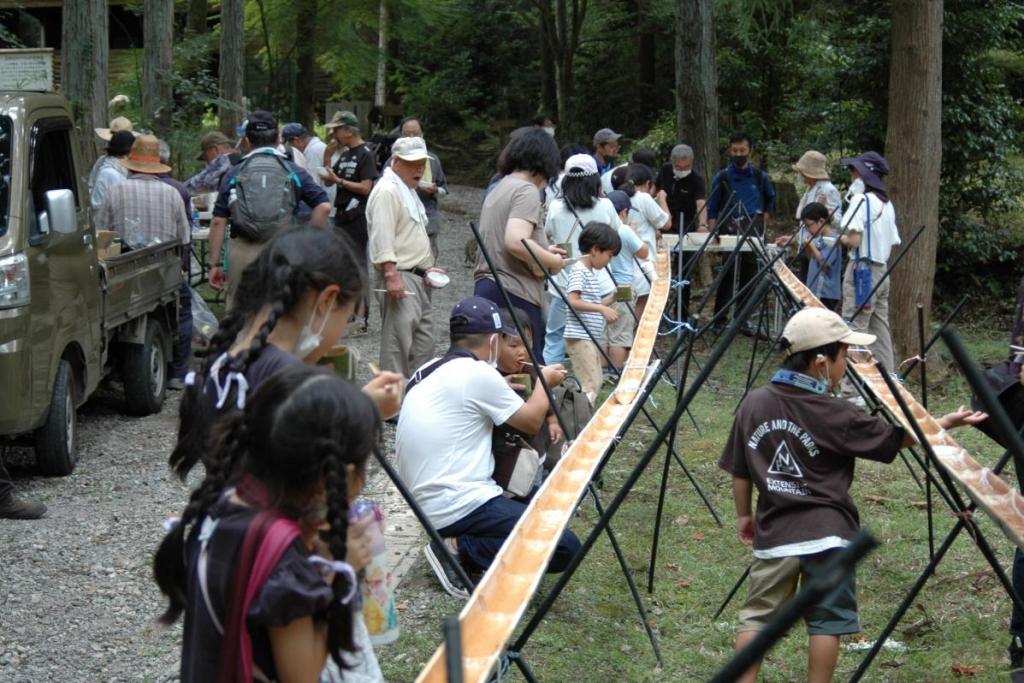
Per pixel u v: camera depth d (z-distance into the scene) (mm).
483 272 7480
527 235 7277
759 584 4473
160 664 5023
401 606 5668
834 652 4359
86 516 6828
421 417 5426
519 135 7535
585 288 8539
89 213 8117
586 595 6098
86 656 5070
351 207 11789
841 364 4543
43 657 5039
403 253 8312
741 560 6691
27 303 6789
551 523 4137
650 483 8133
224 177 8891
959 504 4641
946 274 16406
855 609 4434
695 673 5266
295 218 8969
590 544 4148
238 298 2859
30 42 21156
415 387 5520
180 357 10305
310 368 2396
